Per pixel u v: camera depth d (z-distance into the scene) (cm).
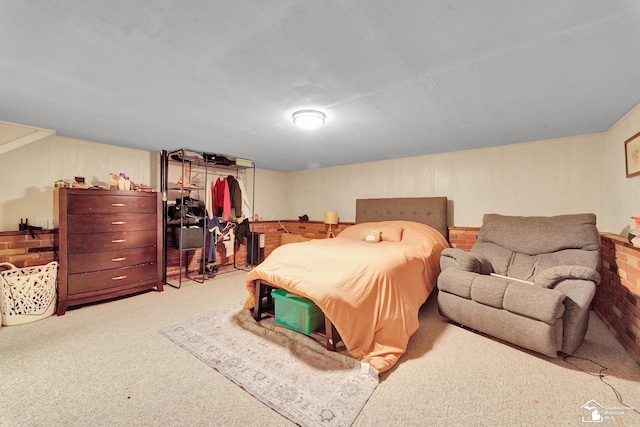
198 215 406
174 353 198
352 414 140
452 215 388
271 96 202
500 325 208
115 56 150
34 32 128
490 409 144
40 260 289
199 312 277
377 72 166
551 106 220
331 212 489
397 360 189
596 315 272
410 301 229
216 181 448
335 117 246
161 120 256
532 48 140
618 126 258
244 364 184
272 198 575
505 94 197
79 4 110
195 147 370
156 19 120
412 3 110
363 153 404
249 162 447
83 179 305
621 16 115
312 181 557
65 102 214
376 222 404
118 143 347
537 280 214
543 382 167
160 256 345
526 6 111
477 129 282
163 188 376
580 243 247
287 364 185
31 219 292
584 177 302
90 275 287
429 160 408
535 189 329
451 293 244
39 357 191
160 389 159
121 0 108
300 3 110
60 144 312
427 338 224
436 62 155
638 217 203
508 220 303
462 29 126
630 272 202
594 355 197
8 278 241
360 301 200
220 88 189
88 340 216
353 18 119
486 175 362
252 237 491
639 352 184
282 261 253
